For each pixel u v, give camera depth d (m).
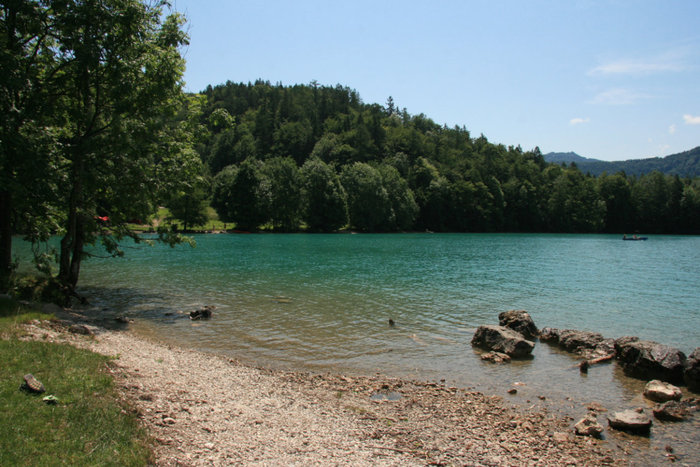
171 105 20.75
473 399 11.15
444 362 14.20
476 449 8.42
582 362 13.83
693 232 134.38
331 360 13.97
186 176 23.23
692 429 9.73
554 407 10.85
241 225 99.25
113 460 6.36
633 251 66.44
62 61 19.31
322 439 8.33
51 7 17.23
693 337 18.20
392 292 26.28
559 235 123.50
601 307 23.89
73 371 9.23
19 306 14.77
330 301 23.03
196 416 8.71
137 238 22.33
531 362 14.50
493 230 135.38
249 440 7.96
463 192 132.25
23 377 8.24
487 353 15.05
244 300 22.86
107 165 19.66
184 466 6.71
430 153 166.62
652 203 138.25
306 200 103.81
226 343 15.36
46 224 21.59
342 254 51.00
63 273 20.05
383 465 7.51
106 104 20.06
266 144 168.38
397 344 15.93
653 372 12.97
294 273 33.59
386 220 114.00
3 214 18.16
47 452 6.18
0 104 16.56
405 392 11.44
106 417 7.50
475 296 25.92
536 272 38.47
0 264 18.16
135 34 18.52
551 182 153.50
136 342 14.21
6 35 17.64
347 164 133.75
